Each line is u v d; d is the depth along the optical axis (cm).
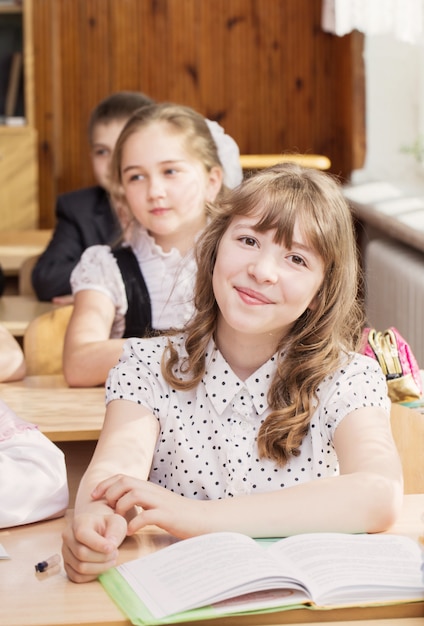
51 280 406
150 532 152
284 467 173
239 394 176
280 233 165
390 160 503
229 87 580
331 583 129
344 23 454
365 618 128
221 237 176
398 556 139
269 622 126
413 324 399
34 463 165
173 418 178
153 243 280
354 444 165
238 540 140
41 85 576
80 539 136
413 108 497
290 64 578
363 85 499
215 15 576
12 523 160
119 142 286
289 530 149
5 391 254
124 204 290
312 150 582
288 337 175
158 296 278
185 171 280
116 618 125
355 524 151
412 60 492
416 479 209
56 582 136
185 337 183
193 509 148
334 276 172
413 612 129
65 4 573
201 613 124
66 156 583
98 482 161
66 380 262
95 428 217
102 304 274
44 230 571
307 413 171
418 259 418
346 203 175
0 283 420
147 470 171
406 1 434
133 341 185
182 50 578
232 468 173
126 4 574
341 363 174
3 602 130
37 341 289
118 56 577
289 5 575
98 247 284
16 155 560
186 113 287
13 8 561
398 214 429
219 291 169
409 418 210
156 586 131
